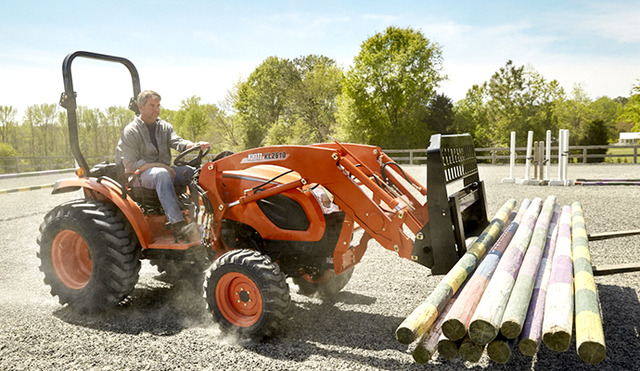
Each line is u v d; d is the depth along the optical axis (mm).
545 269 3092
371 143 39656
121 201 3789
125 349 3152
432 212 3123
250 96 52844
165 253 3982
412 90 37938
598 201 8906
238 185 3650
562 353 2947
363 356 2988
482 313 2248
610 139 41656
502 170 17719
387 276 4801
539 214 4559
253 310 3305
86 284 3865
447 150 3393
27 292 4543
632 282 4336
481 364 2838
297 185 3447
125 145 4090
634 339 3133
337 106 43375
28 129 59375
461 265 2889
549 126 41375
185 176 4238
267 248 3641
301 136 43219
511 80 41812
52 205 11219
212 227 3656
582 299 2516
